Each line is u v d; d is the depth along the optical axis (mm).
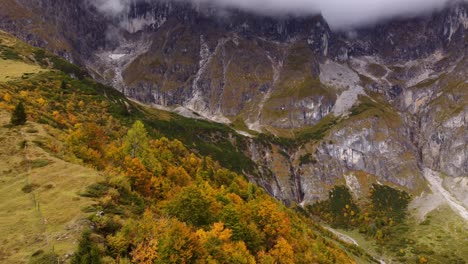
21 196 41375
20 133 63000
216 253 43281
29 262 29625
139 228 36031
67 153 58562
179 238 36281
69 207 38562
